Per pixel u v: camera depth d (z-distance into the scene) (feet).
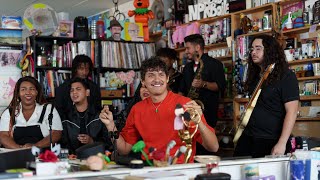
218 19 19.93
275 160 7.86
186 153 7.61
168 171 6.46
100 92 18.47
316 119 15.92
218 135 19.48
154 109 8.74
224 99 19.08
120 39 21.30
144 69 8.81
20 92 13.00
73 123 13.44
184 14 21.59
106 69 21.15
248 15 18.94
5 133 12.94
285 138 10.58
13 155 6.43
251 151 11.33
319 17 15.80
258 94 10.91
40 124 13.03
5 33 18.49
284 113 10.98
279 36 16.90
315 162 7.98
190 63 17.25
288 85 10.79
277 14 17.26
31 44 19.11
